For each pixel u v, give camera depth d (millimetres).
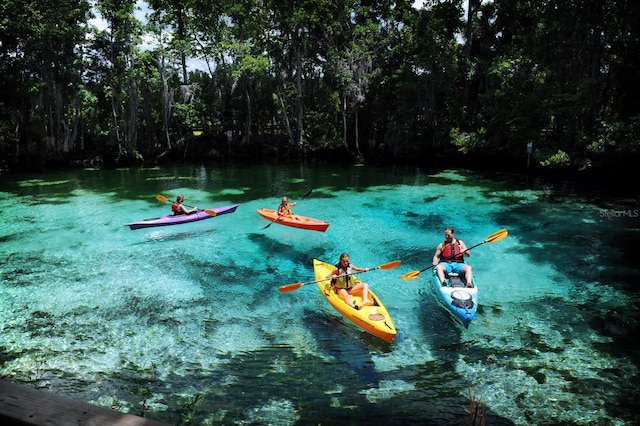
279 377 7059
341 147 38062
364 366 7348
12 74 31500
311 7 35875
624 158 22266
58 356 7707
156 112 37719
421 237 14875
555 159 24141
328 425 5938
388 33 37625
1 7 28844
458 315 8531
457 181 25984
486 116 31953
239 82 37156
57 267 12070
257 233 15289
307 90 39781
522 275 11344
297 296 10195
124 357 7672
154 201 20812
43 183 26094
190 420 6055
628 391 6578
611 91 25891
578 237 14562
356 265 12305
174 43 34156
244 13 35375
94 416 1934
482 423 3645
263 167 33812
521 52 28984
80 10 32250
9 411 1959
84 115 35812
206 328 8703
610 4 24750
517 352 7719
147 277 11367
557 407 6238
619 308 9445
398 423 5961
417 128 35625
